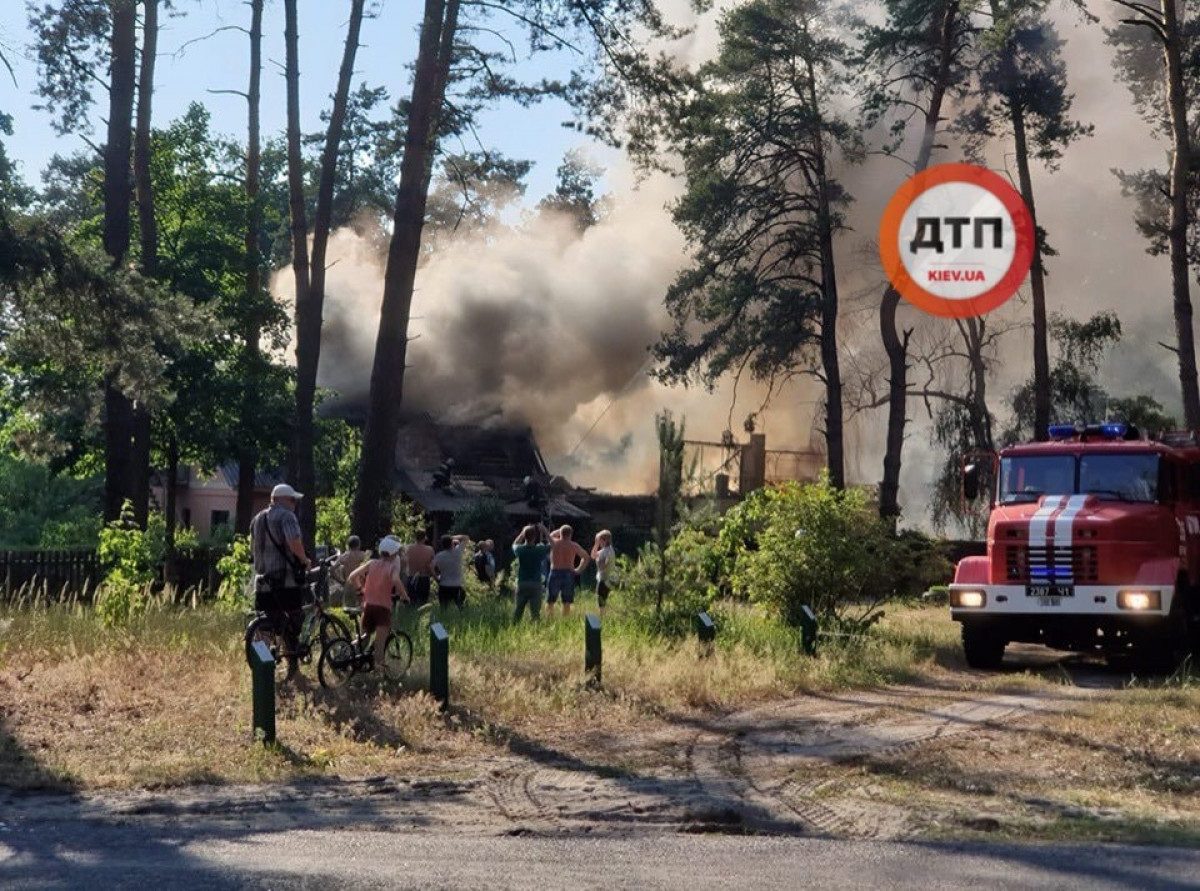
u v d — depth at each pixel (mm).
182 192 43500
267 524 14297
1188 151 31359
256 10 37156
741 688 15711
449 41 27328
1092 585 18375
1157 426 46906
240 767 10789
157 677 14703
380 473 26203
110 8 30906
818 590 21297
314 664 15383
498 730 12734
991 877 7266
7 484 59094
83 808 9398
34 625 17438
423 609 21516
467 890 6984
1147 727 13164
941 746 12141
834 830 8859
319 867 7539
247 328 43125
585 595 27984
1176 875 7297
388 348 26312
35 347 24562
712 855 7934
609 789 10258
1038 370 43344
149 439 38781
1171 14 31469
